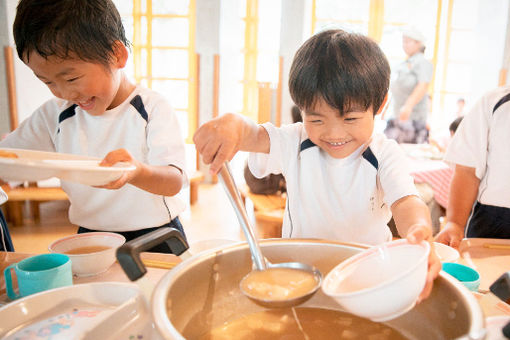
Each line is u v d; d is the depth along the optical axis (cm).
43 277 65
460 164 120
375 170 84
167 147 102
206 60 471
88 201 110
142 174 81
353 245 62
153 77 489
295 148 89
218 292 61
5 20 396
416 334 56
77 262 75
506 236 114
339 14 499
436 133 523
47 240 281
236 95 507
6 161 55
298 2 471
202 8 461
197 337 57
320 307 65
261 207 239
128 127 105
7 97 407
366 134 71
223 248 61
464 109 530
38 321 58
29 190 309
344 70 64
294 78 69
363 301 43
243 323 62
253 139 81
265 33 510
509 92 113
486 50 504
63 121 108
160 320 40
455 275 70
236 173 483
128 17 478
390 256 54
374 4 498
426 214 69
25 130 113
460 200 122
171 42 479
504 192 113
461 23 512
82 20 76
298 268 61
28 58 76
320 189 88
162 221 112
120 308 56
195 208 376
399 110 425
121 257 47
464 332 44
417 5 505
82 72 79
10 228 303
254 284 57
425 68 407
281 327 61
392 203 77
